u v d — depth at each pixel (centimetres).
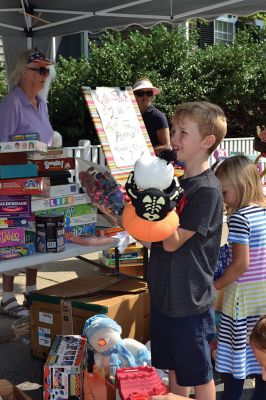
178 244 236
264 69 1212
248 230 278
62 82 1091
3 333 413
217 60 1188
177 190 227
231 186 285
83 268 571
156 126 564
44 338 355
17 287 511
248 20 1484
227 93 1183
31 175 301
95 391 284
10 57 666
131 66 1107
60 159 328
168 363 257
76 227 342
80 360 293
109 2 561
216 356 289
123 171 396
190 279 242
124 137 412
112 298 350
